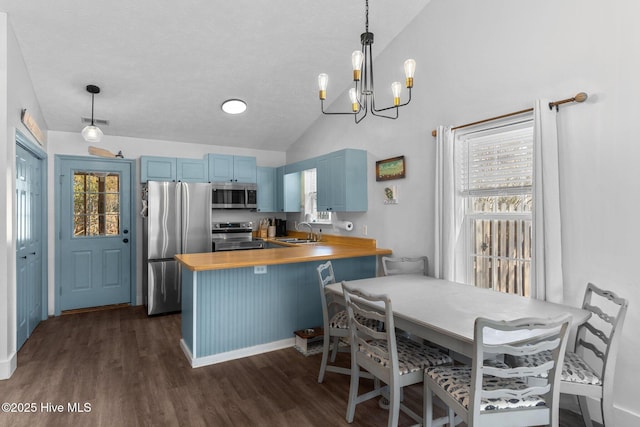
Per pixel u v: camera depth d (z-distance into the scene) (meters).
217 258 3.13
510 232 2.70
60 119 4.06
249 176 5.27
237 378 2.66
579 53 2.21
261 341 3.19
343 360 3.00
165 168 4.65
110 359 2.99
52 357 3.02
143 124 4.43
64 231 4.34
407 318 1.90
